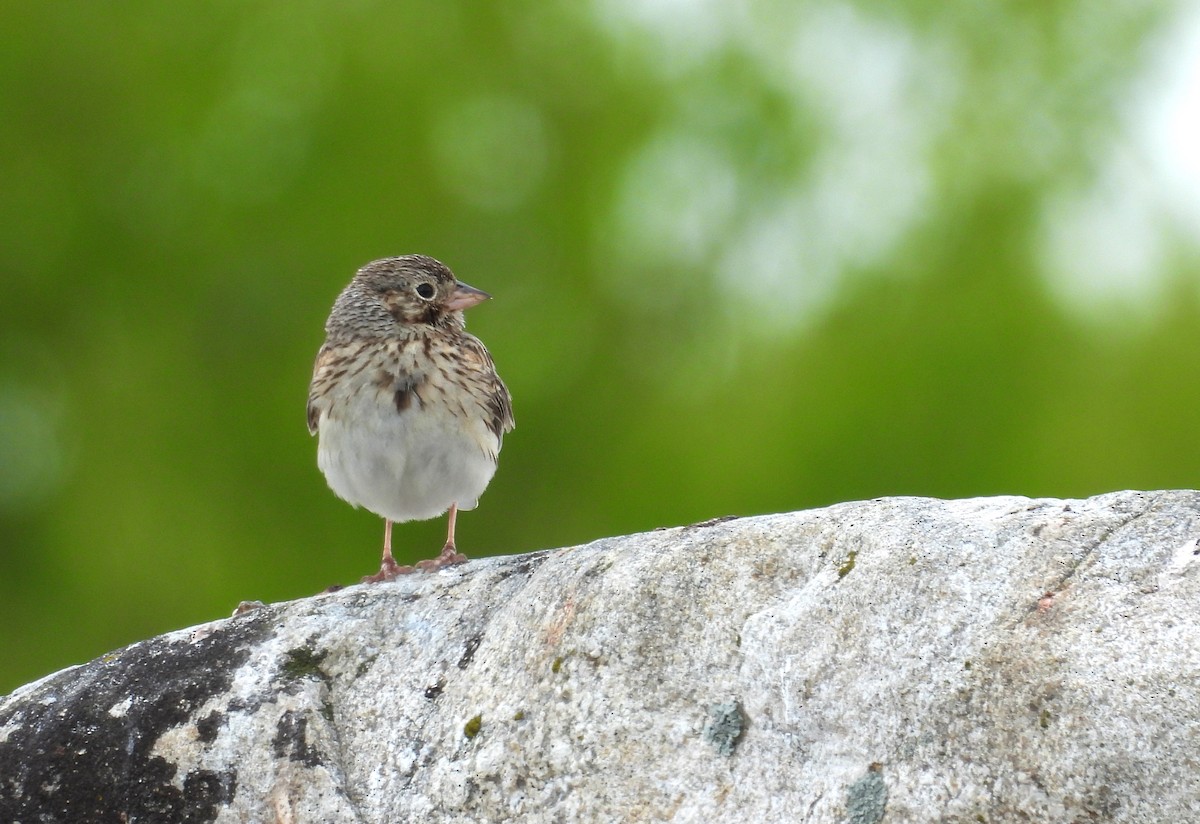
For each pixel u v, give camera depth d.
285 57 17.98
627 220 18.09
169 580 17.17
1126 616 4.77
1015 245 16.09
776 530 5.50
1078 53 17.00
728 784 5.18
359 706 6.02
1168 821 4.53
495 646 5.87
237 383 17.58
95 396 18.06
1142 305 15.95
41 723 6.11
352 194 17.41
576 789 5.38
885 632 5.10
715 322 17.44
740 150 17.64
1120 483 15.04
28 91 18.00
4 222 17.94
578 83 18.16
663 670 5.43
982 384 15.23
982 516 5.23
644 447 16.80
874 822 4.89
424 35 18.11
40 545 17.84
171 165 18.02
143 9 18.06
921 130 17.20
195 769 5.91
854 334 15.90
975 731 4.85
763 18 18.12
